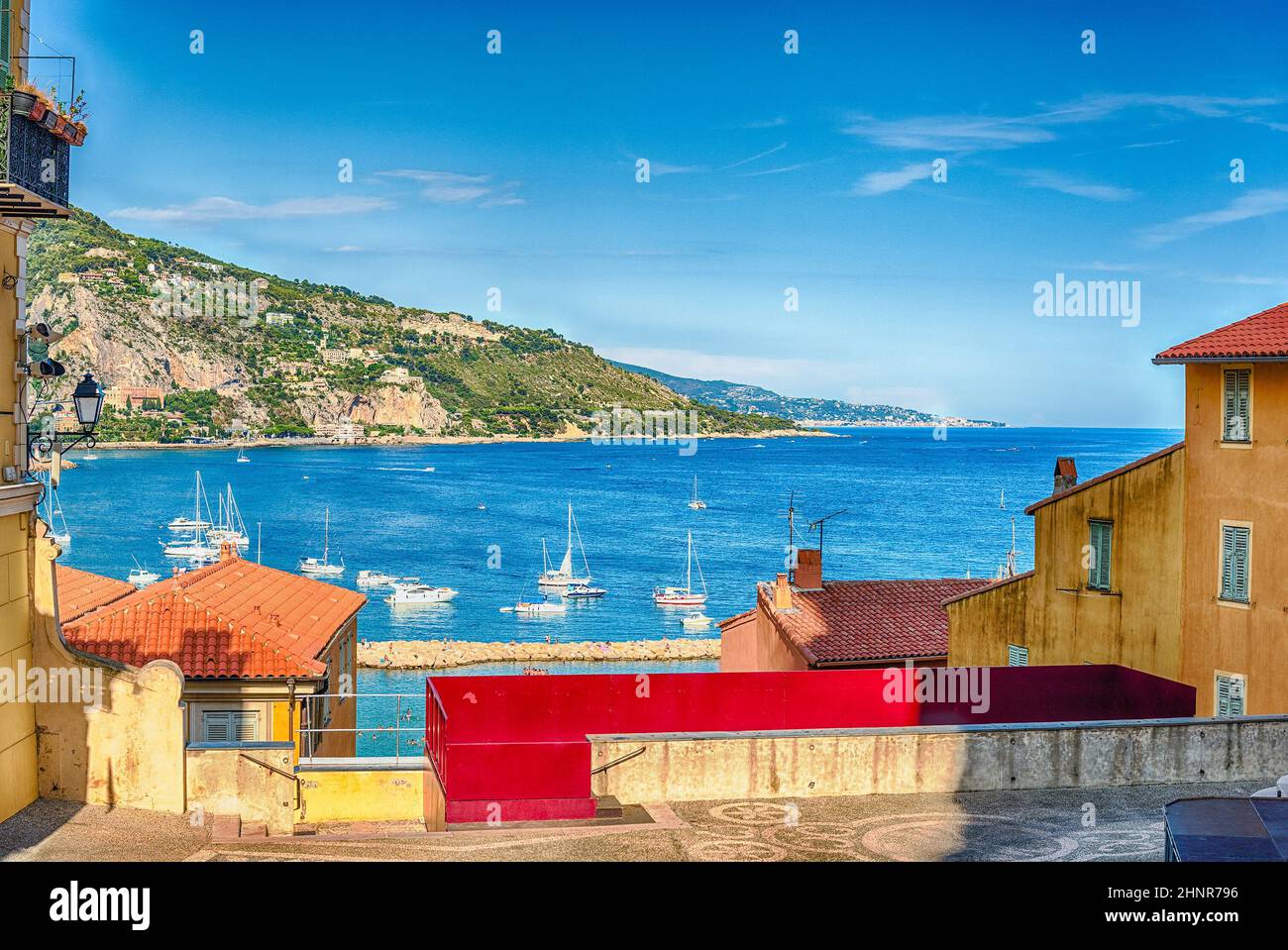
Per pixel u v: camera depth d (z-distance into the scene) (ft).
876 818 69.87
